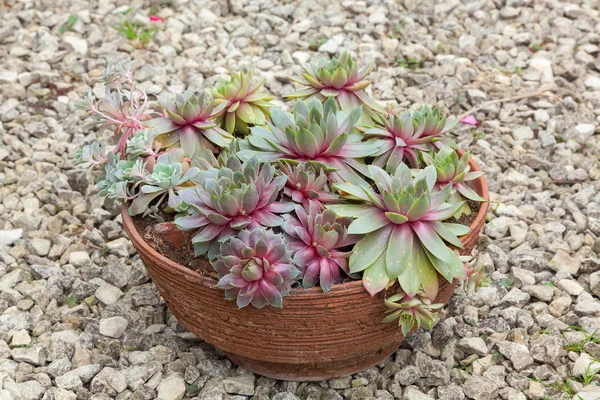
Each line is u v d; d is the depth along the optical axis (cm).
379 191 87
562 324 98
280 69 140
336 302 80
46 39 143
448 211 81
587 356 94
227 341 86
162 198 88
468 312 100
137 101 93
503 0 154
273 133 88
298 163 85
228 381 91
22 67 139
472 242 86
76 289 103
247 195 79
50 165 121
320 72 95
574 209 114
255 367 92
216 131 92
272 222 81
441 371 93
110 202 95
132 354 95
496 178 120
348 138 89
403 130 90
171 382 92
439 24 150
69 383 92
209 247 82
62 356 95
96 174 120
